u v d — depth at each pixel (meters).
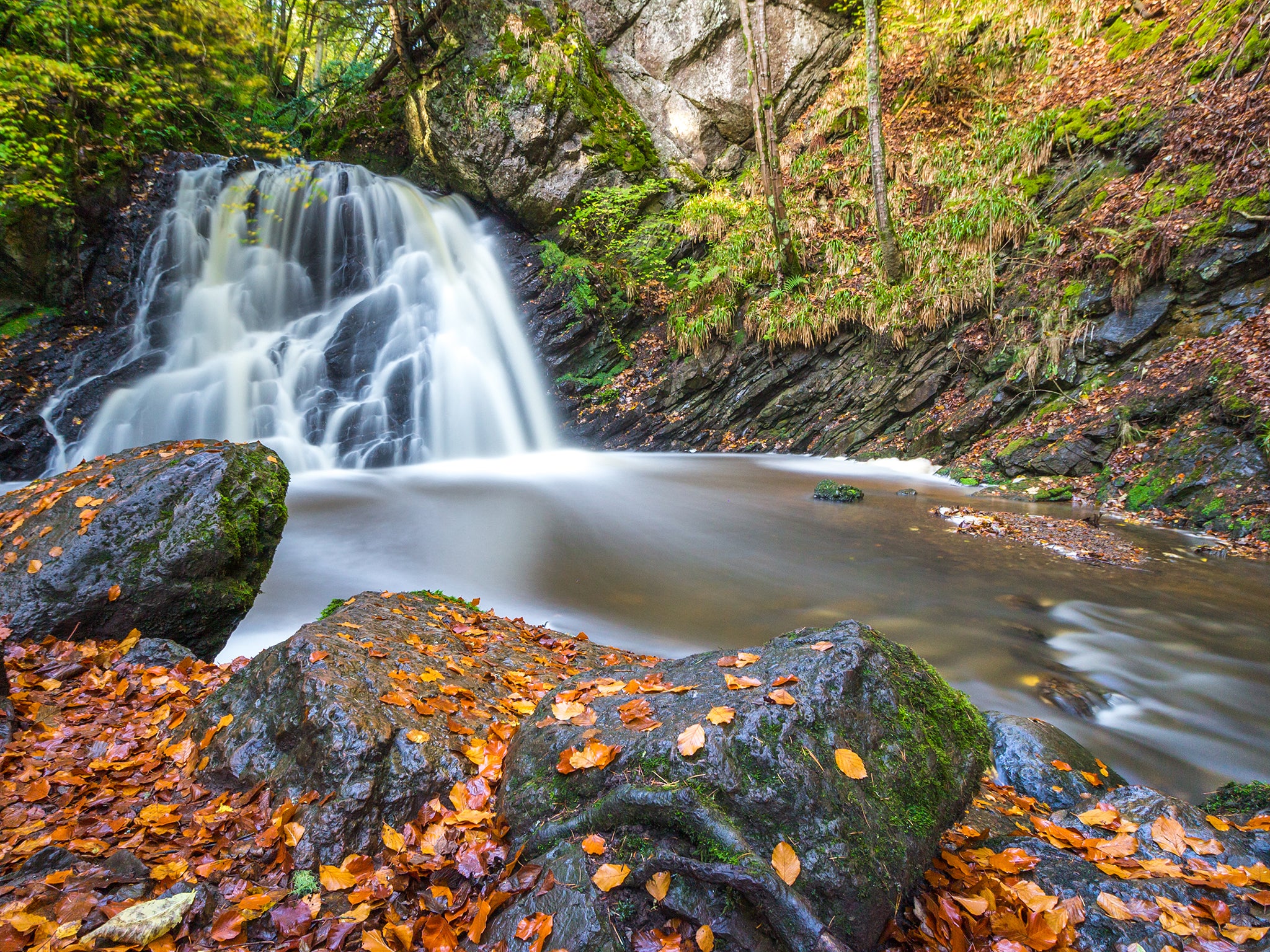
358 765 2.16
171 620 3.80
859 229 12.89
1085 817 2.35
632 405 13.73
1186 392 8.06
